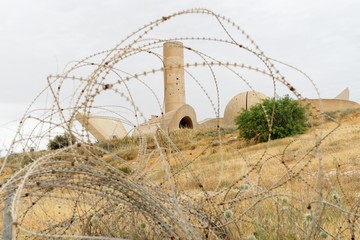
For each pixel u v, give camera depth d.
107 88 3.04
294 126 29.30
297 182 4.69
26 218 4.08
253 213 3.76
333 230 3.41
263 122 29.83
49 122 3.06
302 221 3.56
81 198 3.81
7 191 2.55
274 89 2.89
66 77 3.05
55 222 4.09
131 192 2.89
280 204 3.96
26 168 2.23
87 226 3.37
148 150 4.03
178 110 50.75
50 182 2.70
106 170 2.97
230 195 4.33
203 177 5.79
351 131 19.28
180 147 30.45
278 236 3.26
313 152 4.11
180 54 52.03
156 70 3.04
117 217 3.38
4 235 2.80
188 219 3.37
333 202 3.71
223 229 3.31
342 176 6.71
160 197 3.10
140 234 3.26
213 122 58.12
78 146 2.64
